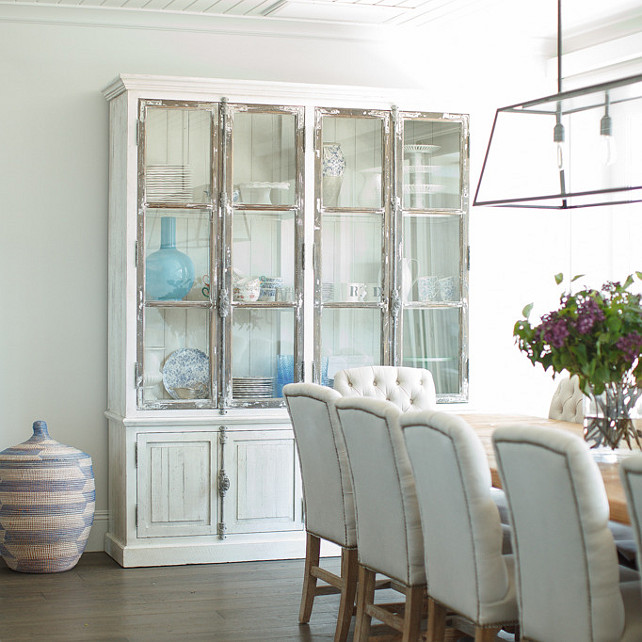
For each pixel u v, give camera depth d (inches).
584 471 94.0
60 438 203.3
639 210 209.5
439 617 120.4
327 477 148.4
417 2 197.3
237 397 195.8
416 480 120.1
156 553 191.5
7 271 199.5
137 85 188.7
